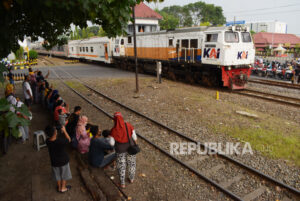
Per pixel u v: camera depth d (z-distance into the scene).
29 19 4.62
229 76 13.61
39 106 10.91
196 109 10.23
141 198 4.66
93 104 11.52
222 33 13.00
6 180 5.04
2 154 6.16
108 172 5.57
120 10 3.26
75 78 19.91
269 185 4.93
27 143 6.84
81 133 6.07
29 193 4.66
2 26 2.32
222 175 5.38
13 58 29.86
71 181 5.12
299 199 4.49
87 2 2.53
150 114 9.85
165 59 18.16
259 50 52.44
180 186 5.02
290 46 52.22
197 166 5.77
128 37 22.84
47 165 5.68
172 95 12.93
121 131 4.67
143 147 6.87
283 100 11.40
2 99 2.73
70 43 39.03
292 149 6.29
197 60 15.16
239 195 4.70
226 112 9.62
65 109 7.68
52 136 4.37
